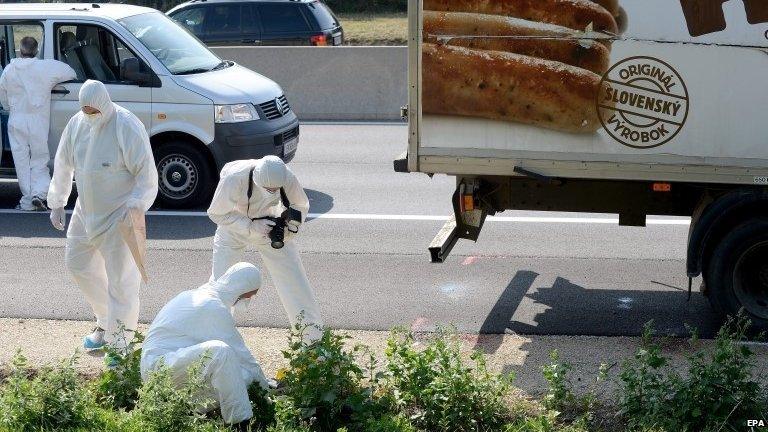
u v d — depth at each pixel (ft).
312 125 61.82
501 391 22.00
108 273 25.16
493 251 35.81
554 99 26.04
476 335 27.78
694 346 26.45
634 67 25.62
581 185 27.89
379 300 30.81
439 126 26.71
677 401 20.95
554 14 25.61
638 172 26.18
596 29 25.50
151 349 21.36
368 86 63.52
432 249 27.76
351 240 37.32
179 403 20.10
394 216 40.68
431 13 26.09
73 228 25.50
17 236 38.40
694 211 27.66
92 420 20.93
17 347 26.81
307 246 36.60
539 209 28.25
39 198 41.78
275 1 73.51
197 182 42.16
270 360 25.75
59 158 25.32
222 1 73.77
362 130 59.82
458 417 21.38
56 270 34.22
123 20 43.04
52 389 21.17
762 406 20.84
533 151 26.45
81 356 26.05
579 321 28.81
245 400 20.76
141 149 24.39
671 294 31.12
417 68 26.48
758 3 24.81
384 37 93.91
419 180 46.91
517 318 29.12
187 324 21.45
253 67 64.03
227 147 41.70
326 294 31.40
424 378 22.11
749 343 26.53
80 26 42.47
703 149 25.81
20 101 41.50
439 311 29.78
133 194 24.48
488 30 25.94
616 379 23.52
